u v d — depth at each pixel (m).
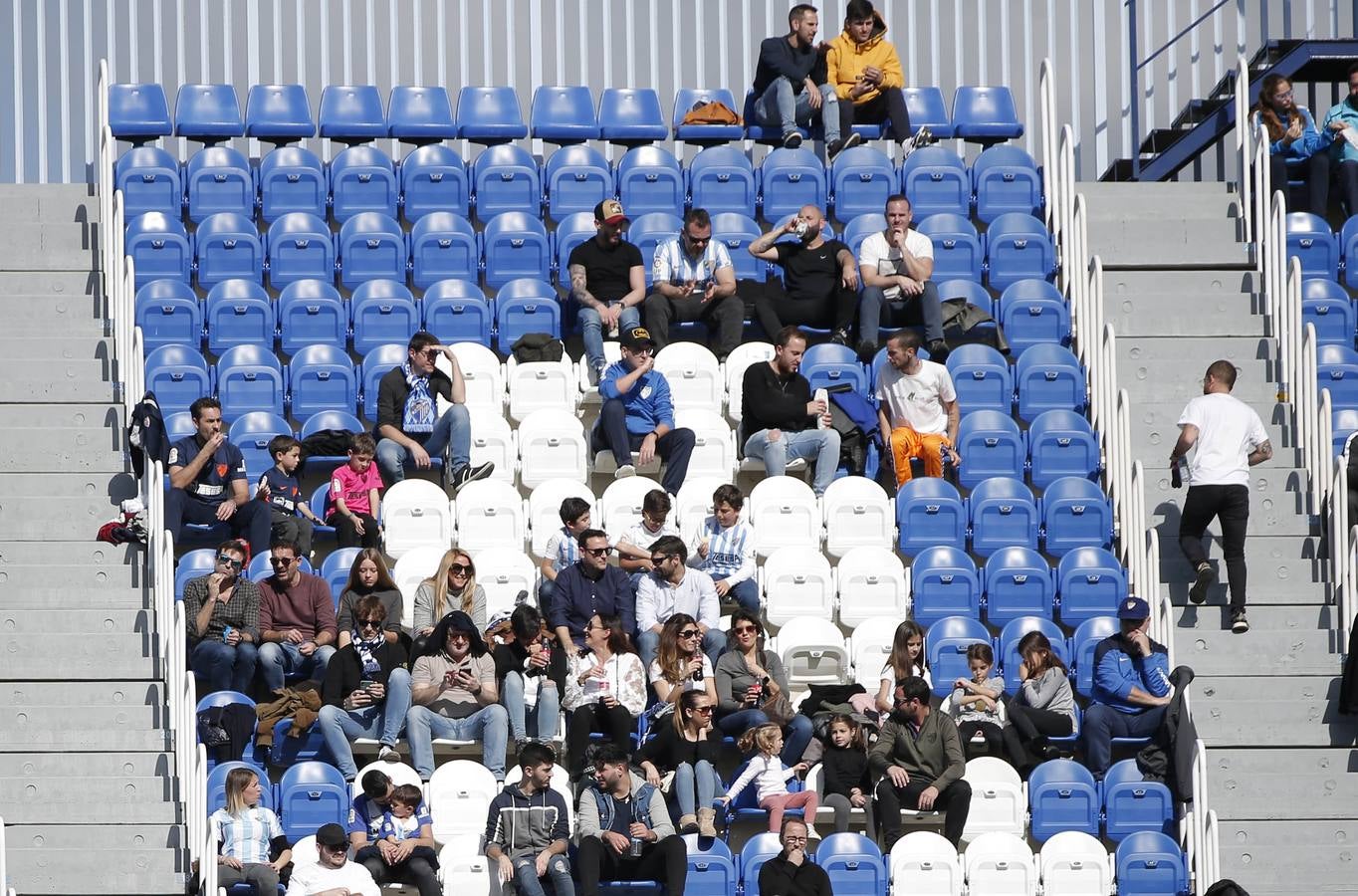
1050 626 52.66
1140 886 47.53
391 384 55.56
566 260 62.47
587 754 47.69
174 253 60.78
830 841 47.00
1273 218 59.97
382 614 48.62
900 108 67.50
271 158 64.56
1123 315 60.19
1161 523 55.72
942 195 64.88
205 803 45.88
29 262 59.50
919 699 48.12
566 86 70.00
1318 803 49.53
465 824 47.31
